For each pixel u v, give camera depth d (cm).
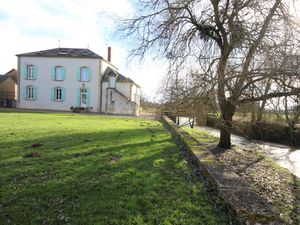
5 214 385
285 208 559
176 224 374
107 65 3616
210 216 400
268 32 807
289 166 1036
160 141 1056
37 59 3359
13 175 548
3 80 3669
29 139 963
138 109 3434
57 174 565
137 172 601
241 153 1098
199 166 651
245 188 460
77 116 2394
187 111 896
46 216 383
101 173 585
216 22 963
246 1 880
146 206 426
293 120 763
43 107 3384
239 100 808
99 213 398
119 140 1024
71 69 3328
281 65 698
